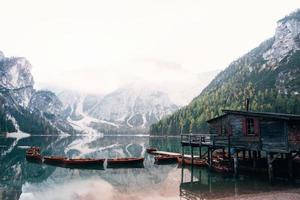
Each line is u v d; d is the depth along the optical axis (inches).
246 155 2107.5
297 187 1189.1
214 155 2111.2
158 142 5556.1
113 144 5679.1
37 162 2400.3
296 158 1605.6
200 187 1325.0
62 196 1229.1
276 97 7249.0
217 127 1684.3
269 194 1075.3
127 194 1264.8
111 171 1943.9
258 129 1357.0
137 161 2244.1
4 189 1354.6
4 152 3223.4
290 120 1233.4
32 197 1200.8
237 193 1127.6
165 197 1182.9
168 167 2090.3
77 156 2987.2
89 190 1353.3
